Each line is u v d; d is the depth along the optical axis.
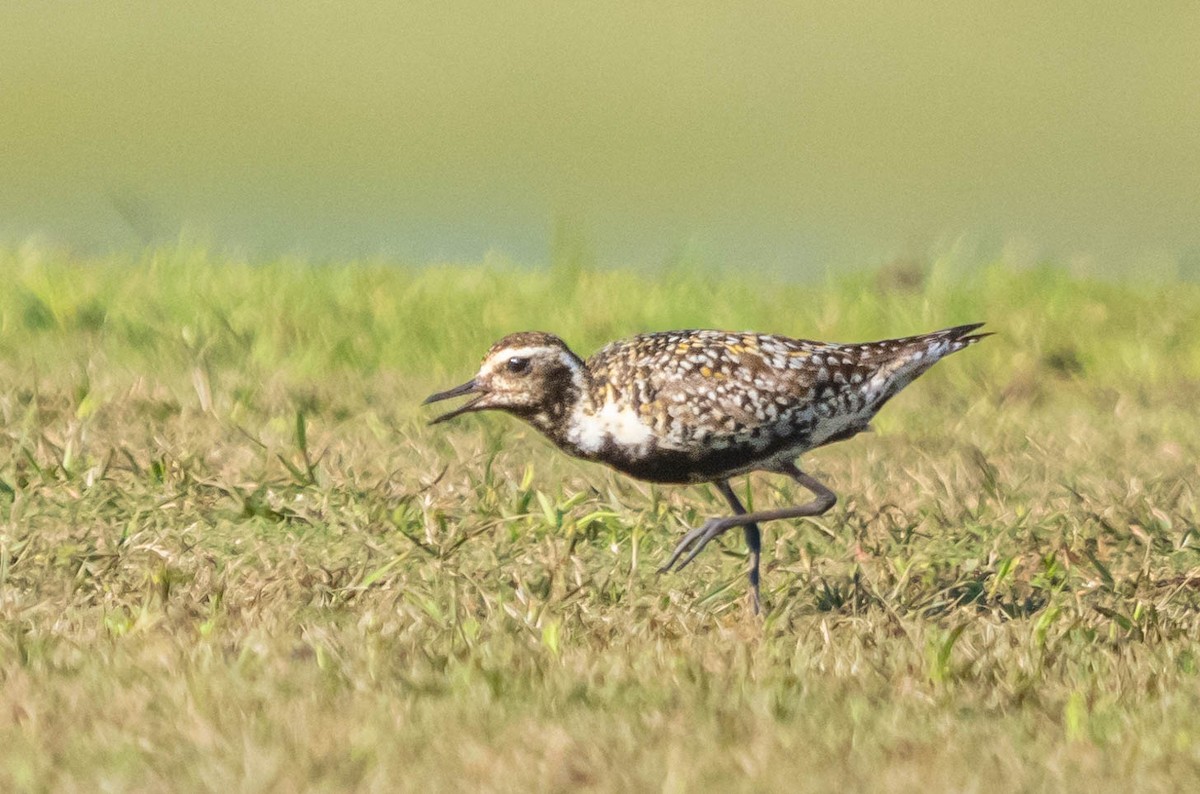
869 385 12.11
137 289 19.89
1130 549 13.02
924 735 9.02
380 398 17.12
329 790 8.06
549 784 8.20
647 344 12.06
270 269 21.14
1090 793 8.31
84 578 11.51
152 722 8.80
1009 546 13.02
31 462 13.41
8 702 9.08
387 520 12.91
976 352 19.56
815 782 8.30
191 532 12.51
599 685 9.63
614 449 11.93
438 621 10.80
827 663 10.20
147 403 15.75
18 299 19.20
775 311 20.36
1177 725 9.26
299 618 10.92
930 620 11.41
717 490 14.12
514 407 11.93
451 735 8.80
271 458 14.16
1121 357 19.72
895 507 13.66
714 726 9.00
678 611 11.27
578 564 11.88
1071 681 10.05
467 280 21.27
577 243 21.94
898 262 22.70
